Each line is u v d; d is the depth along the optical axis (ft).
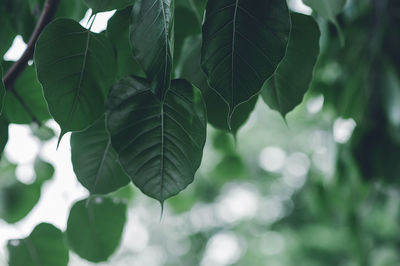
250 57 2.79
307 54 3.21
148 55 2.84
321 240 17.79
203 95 3.23
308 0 3.25
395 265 11.80
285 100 3.30
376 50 6.01
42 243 3.74
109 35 3.15
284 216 21.22
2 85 2.88
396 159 5.93
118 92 2.90
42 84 2.94
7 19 3.60
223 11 2.78
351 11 5.88
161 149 2.92
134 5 2.89
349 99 6.20
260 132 19.30
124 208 3.75
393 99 5.95
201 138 2.93
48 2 3.16
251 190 22.39
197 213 24.22
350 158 6.08
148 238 26.53
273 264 20.63
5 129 3.17
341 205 6.77
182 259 26.30
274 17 2.79
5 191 4.00
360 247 7.07
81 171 3.28
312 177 7.61
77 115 3.00
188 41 3.35
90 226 3.73
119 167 3.30
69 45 2.97
